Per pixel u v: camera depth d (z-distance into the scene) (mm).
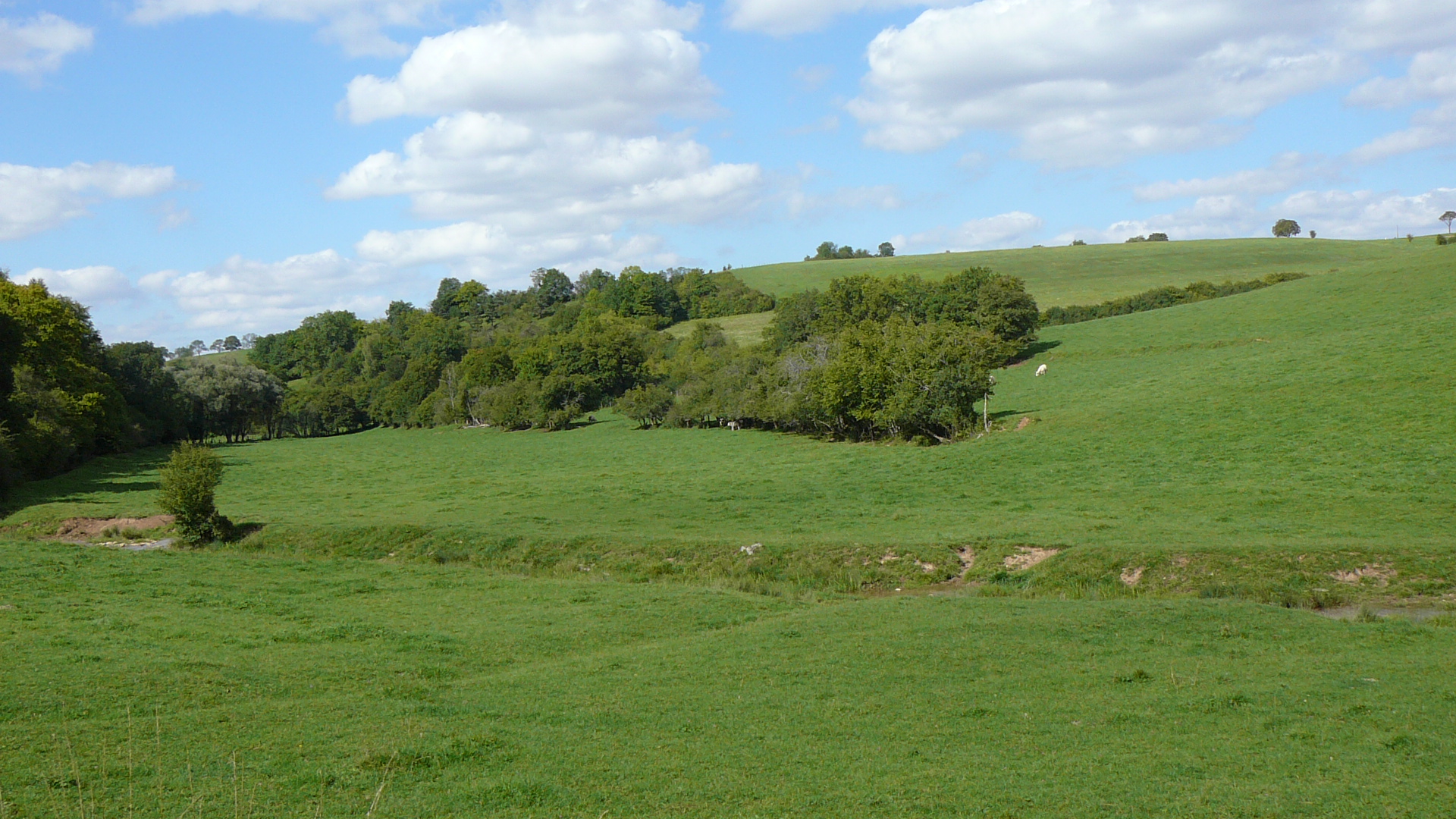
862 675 16828
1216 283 131625
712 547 33531
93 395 75562
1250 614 21281
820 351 86938
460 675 17344
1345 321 81375
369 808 9992
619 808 10445
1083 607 22641
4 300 71125
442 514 44750
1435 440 42938
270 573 29047
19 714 13219
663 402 100500
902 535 34312
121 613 21844
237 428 131500
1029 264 165625
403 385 139750
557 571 32281
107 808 9875
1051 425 60688
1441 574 25203
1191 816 10258
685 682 16500
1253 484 40031
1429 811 10320
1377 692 15016
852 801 10734
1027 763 12148
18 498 52406
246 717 13594
